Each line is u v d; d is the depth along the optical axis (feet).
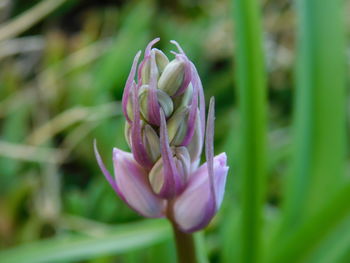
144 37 0.88
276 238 0.54
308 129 0.55
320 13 0.55
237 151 0.67
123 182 0.29
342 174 0.55
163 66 0.26
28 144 0.78
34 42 0.89
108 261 0.59
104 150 0.75
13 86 0.86
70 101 0.84
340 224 0.49
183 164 0.28
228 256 0.58
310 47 0.55
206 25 0.94
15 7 0.99
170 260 0.54
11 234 0.69
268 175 0.69
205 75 0.88
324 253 0.52
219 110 0.82
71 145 0.76
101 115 0.76
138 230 0.53
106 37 0.97
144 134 0.26
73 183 0.78
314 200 0.55
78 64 0.87
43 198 0.72
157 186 0.28
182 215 0.30
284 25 0.93
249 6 0.49
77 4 1.06
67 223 0.67
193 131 0.27
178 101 0.26
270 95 0.88
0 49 0.86
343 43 0.55
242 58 0.49
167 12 1.02
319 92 0.55
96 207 0.70
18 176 0.77
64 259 0.52
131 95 0.26
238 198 0.65
